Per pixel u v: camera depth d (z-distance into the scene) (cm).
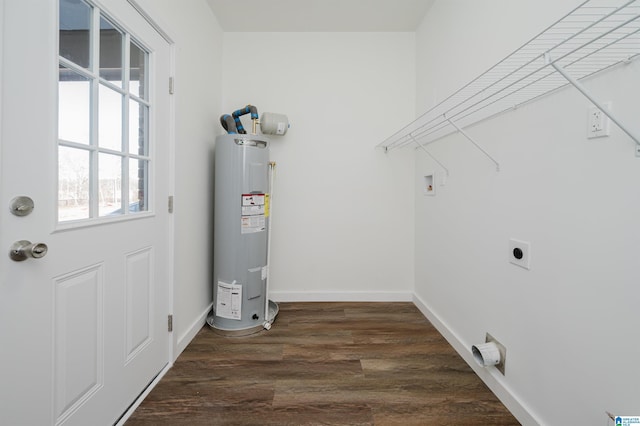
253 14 208
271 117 209
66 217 88
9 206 71
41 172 78
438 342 173
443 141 182
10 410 72
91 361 97
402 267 239
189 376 139
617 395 78
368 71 232
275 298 237
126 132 114
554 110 98
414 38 231
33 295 77
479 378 140
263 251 194
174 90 148
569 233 92
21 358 74
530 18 106
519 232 115
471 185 150
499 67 123
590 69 85
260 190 189
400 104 233
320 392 129
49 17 79
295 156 233
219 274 187
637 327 73
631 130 69
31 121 76
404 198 237
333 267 239
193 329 176
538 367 105
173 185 149
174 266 150
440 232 188
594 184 84
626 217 75
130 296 117
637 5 71
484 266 138
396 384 135
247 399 124
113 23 106
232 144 180
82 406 93
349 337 179
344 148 234
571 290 92
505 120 122
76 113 91
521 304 114
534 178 107
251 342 172
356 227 237
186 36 162
